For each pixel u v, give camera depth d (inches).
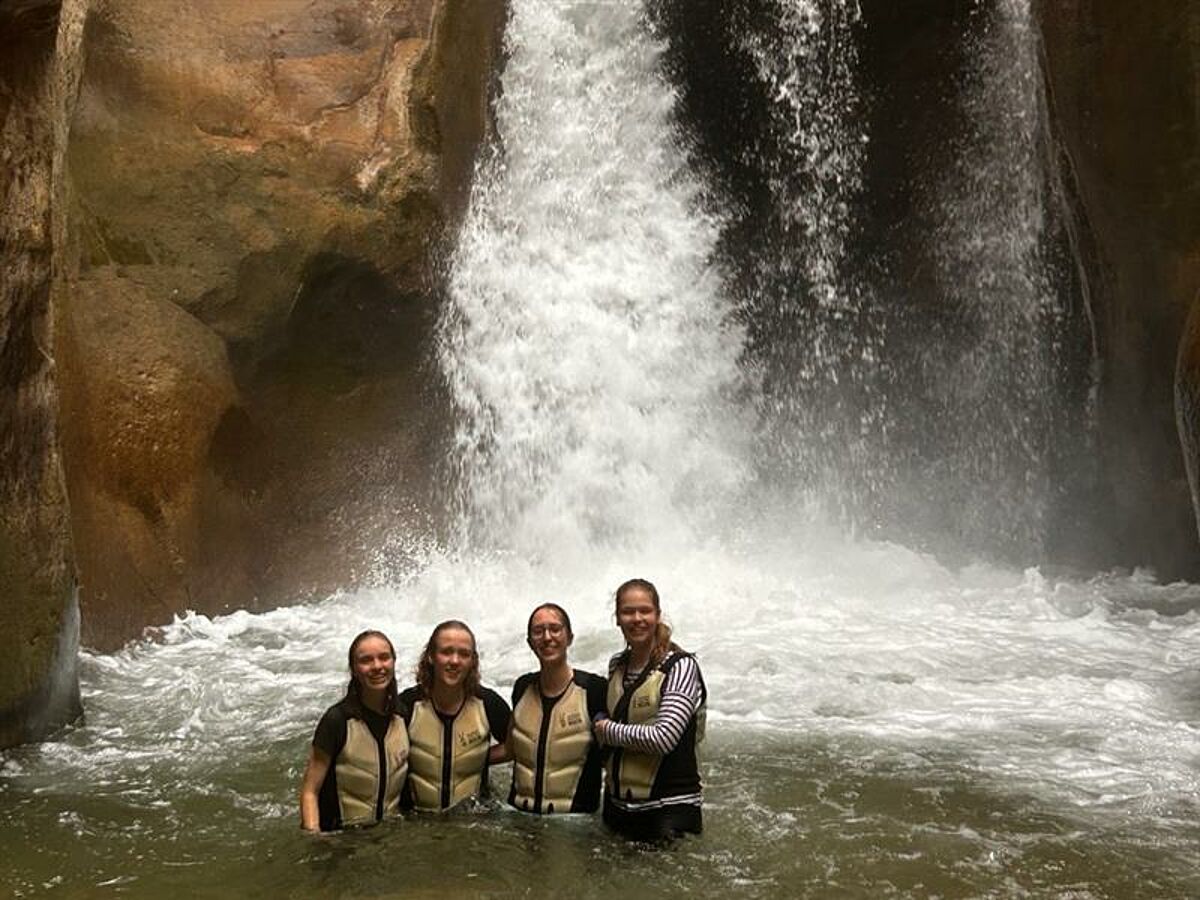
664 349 532.7
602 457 515.8
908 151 543.8
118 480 392.5
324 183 449.1
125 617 380.2
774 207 559.2
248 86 450.3
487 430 496.4
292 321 447.5
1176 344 444.1
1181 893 201.8
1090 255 483.2
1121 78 440.1
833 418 566.9
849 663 344.8
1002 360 542.0
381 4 470.3
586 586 446.9
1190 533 460.4
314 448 462.0
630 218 532.4
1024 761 265.7
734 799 241.6
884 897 199.3
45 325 286.8
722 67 543.2
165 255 428.8
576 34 521.7
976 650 361.1
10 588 277.0
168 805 243.4
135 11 446.0
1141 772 258.5
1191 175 427.5
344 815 220.1
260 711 310.7
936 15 519.5
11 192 273.3
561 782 222.5
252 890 202.7
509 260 505.7
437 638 220.5
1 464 273.6
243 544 433.1
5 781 257.8
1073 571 496.7
